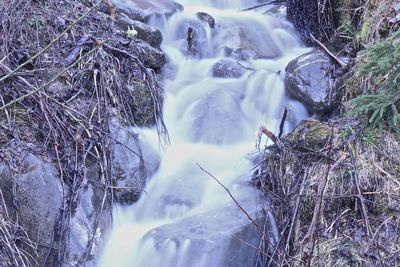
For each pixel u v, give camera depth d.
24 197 3.05
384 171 3.20
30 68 3.80
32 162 3.16
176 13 5.60
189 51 5.26
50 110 3.47
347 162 3.29
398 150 3.29
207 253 3.11
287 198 3.35
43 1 4.39
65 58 3.99
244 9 6.68
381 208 3.07
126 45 4.38
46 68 3.82
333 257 2.92
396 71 3.37
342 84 4.12
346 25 4.66
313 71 4.36
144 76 4.25
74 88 3.78
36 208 3.06
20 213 3.02
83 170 3.32
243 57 5.21
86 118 3.60
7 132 3.28
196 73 5.03
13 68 3.68
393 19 4.09
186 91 4.74
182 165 4.02
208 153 4.18
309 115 4.30
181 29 5.42
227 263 3.14
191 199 3.69
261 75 4.77
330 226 3.08
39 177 3.12
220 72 4.95
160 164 3.99
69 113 3.54
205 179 3.87
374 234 2.94
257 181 3.65
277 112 4.48
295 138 3.69
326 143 3.49
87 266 3.16
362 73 3.62
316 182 3.28
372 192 3.13
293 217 3.18
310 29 5.45
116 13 4.88
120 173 3.57
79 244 3.14
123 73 4.14
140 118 4.08
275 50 5.41
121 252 3.37
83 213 3.23
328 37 5.11
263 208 3.40
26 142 3.27
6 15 3.96
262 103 4.60
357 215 3.10
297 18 5.71
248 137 4.40
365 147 3.33
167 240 3.24
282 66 5.07
